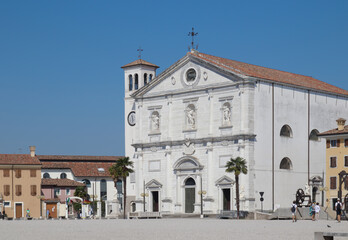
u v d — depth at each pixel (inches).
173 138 4308.6
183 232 1957.4
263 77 4015.8
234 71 3991.1
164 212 4281.5
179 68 4313.5
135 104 4547.2
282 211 3693.4
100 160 6136.8
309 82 4534.9
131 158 4793.3
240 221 3189.0
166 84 4377.5
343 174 3708.2
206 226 2448.3
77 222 3129.9
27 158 5068.9
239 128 3944.4
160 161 4360.2
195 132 4180.6
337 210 2901.1
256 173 3919.8
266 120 3996.1
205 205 4082.2
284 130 4116.6
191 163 4183.1
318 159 4271.7
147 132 4453.7
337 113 4475.9
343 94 4512.8
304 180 4173.2
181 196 4232.3
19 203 4960.6
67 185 5403.5
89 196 5403.5
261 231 2012.8
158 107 4404.5
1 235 1825.8
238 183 3774.6
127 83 4886.8
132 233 1909.4
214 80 4109.3
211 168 4077.3
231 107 4005.9
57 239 1638.8
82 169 5816.9
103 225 2608.3
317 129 4306.1
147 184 4402.1
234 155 3964.1
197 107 4188.0
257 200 3907.5
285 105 4111.7
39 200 5017.2
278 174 4028.1
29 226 2519.7
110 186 5836.6
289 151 4106.8
